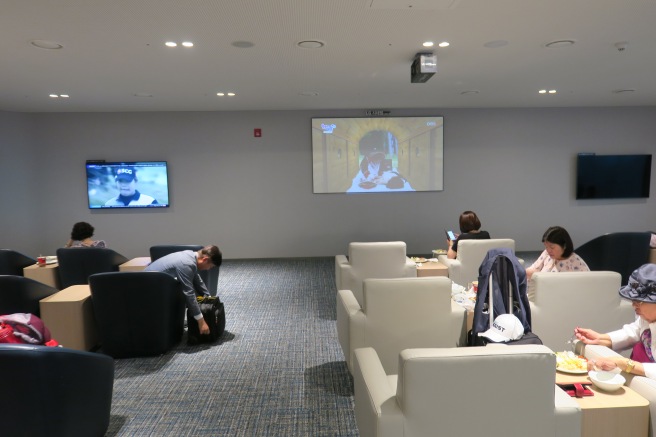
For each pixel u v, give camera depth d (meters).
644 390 1.81
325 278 6.52
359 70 4.89
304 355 3.73
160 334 3.67
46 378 2.02
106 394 2.45
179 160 7.75
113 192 7.66
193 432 2.60
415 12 3.21
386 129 7.88
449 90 6.20
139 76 4.99
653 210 8.27
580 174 8.02
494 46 4.08
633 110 8.05
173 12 3.13
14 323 2.25
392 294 2.68
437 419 1.57
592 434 1.75
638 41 3.99
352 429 2.62
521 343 2.23
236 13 3.17
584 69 5.04
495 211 8.13
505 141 8.02
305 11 3.15
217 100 6.64
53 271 5.07
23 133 7.43
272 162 7.86
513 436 1.59
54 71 4.71
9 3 2.92
